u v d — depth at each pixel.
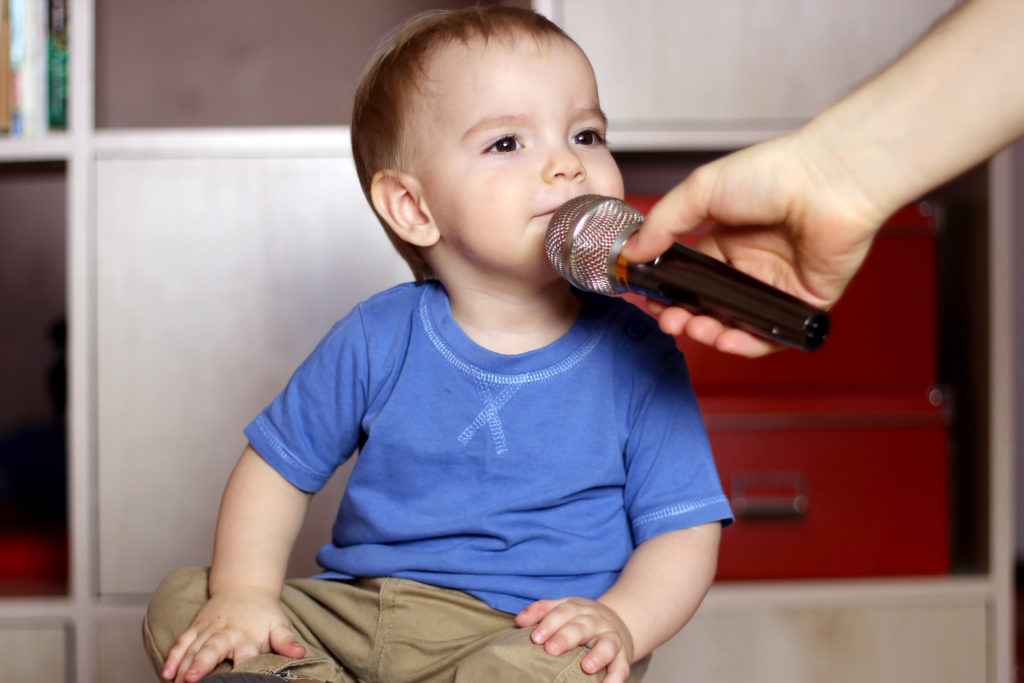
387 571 0.89
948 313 1.71
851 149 0.66
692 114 1.55
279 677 0.73
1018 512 2.35
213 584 0.92
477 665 0.73
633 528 0.90
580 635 0.74
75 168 1.54
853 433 1.55
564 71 0.88
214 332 1.56
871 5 1.56
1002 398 1.55
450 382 0.91
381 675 0.87
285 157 1.56
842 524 1.55
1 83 1.57
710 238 0.77
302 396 0.96
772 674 1.51
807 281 0.73
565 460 0.89
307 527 1.56
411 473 0.91
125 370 1.55
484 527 0.88
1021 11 0.62
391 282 1.57
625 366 0.93
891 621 1.52
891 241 1.57
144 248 1.55
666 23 1.55
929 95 0.64
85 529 1.53
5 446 1.94
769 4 1.55
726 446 1.54
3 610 1.51
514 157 0.87
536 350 0.91
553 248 0.79
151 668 1.51
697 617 1.50
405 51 0.95
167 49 2.17
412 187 0.94
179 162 1.55
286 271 1.56
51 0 1.59
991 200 1.55
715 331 0.70
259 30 2.19
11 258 2.33
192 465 1.56
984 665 1.53
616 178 0.88
